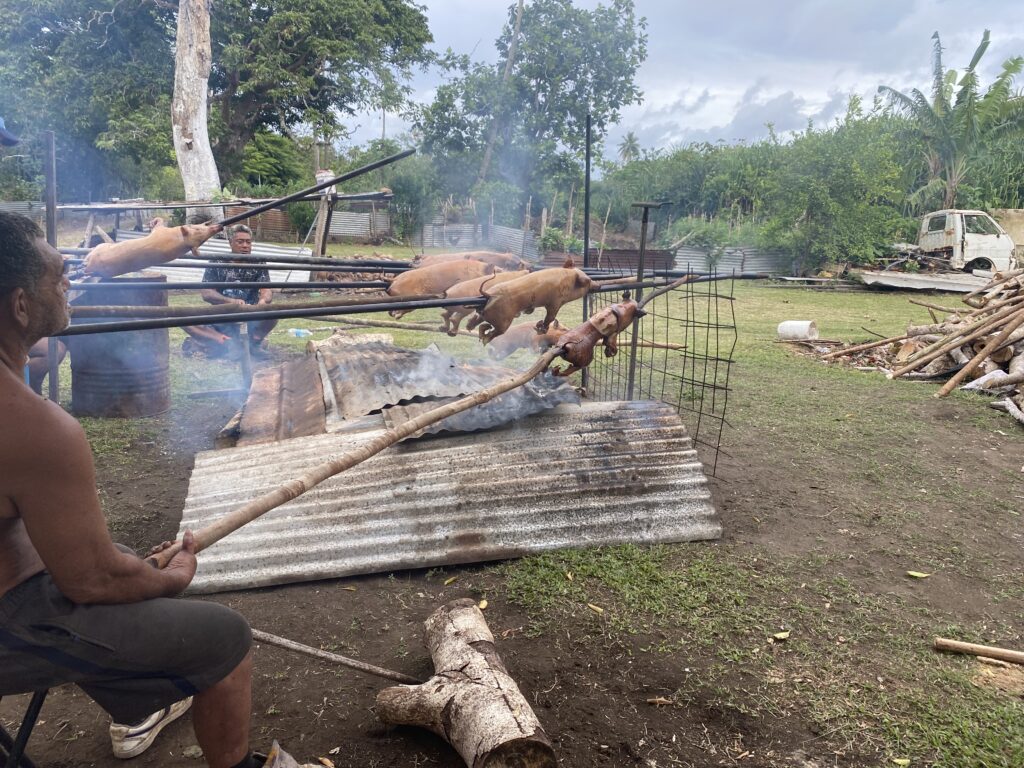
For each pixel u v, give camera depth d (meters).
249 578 3.62
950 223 22.28
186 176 14.61
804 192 23.45
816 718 2.72
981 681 2.98
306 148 40.84
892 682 2.95
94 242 8.98
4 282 1.61
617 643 3.17
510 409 4.48
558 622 3.32
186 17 14.03
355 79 25.22
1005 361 8.49
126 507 4.59
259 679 2.92
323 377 5.96
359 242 32.59
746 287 21.92
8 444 1.53
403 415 4.57
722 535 4.27
